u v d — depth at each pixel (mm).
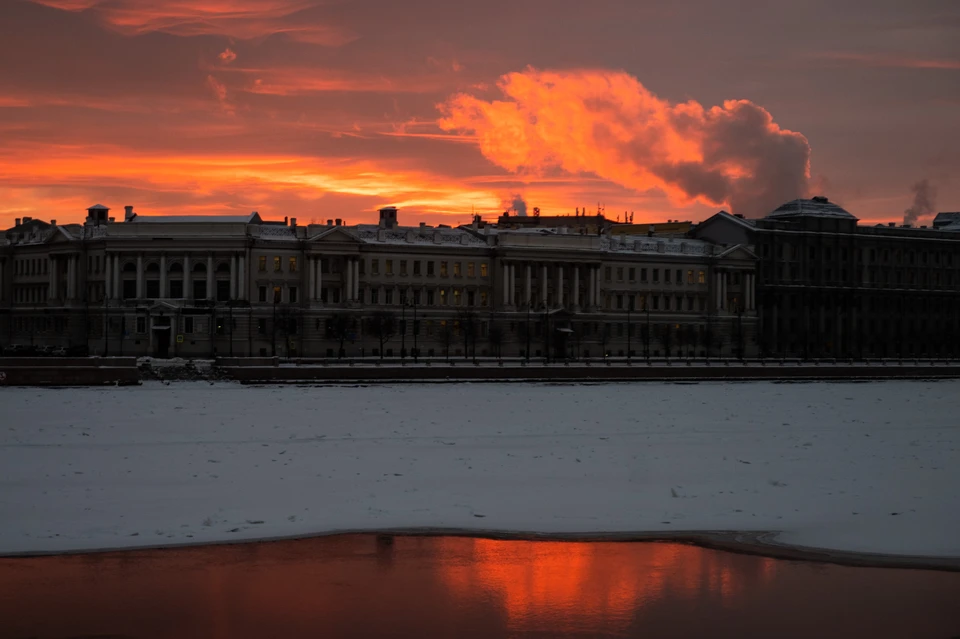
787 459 73562
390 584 45281
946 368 167625
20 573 45875
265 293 181500
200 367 136125
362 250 186750
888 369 163375
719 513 56531
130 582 45031
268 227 184875
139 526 52406
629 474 66875
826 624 41781
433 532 52438
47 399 105500
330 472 65938
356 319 184750
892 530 53250
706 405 111938
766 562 48438
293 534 51656
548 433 85875
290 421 90562
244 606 42719
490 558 48688
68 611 42031
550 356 191500
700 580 46094
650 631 41094
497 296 196875
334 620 41594
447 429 87250
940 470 69312
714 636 40656
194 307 177500
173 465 67750
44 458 69625
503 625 41438
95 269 187250
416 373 137250
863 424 96125
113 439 78562
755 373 154250
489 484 63094
